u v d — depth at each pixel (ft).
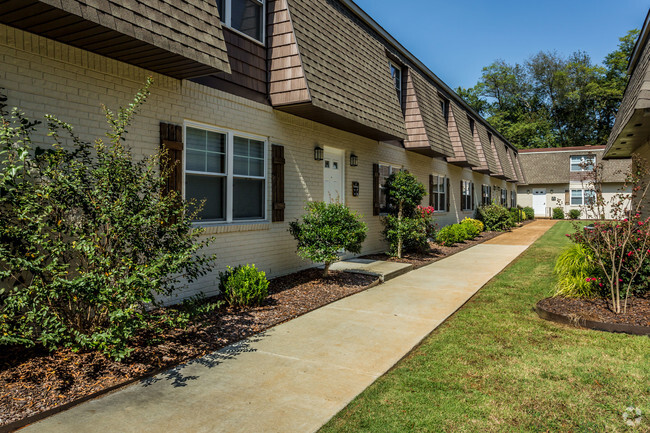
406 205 37.68
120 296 11.91
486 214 68.90
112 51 15.85
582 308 18.86
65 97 15.02
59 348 13.28
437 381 12.26
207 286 21.04
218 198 22.36
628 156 45.65
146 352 13.85
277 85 24.80
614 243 19.13
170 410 10.37
